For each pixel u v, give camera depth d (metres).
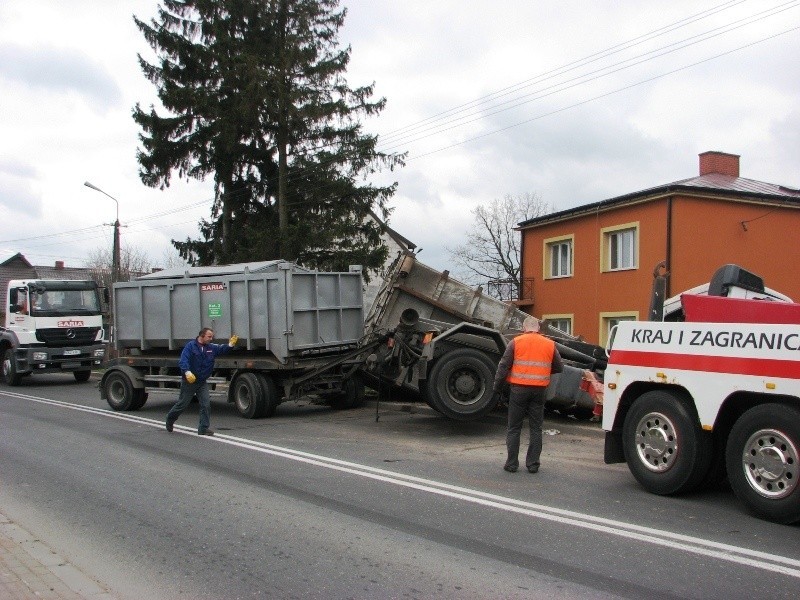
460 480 7.62
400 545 5.45
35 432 11.15
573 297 24.88
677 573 4.83
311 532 5.80
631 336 7.37
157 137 23.64
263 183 24.86
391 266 13.58
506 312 12.80
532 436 8.06
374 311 13.37
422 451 9.39
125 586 4.66
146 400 15.35
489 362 10.50
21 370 20.23
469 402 10.50
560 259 26.00
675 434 6.81
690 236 21.14
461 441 10.21
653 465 7.03
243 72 22.28
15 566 4.82
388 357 11.45
